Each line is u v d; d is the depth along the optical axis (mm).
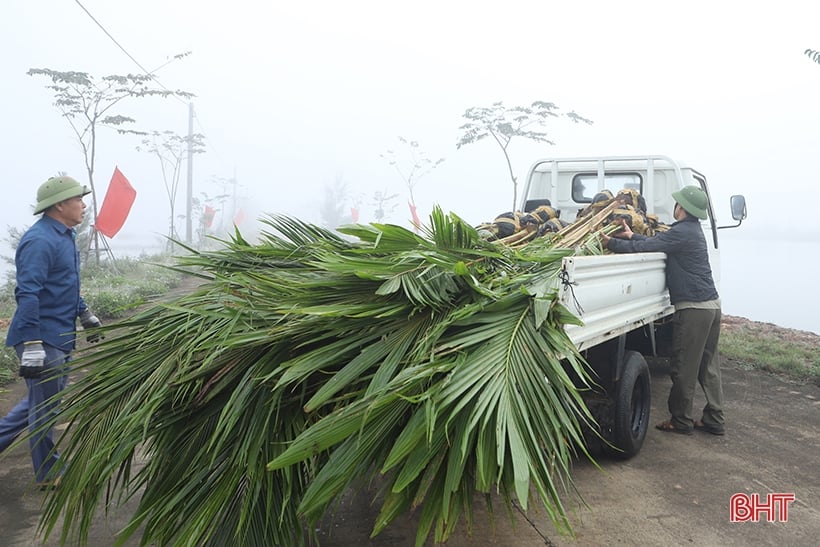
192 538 2453
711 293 5199
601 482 4352
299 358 2641
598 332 3939
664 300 5488
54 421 3191
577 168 7398
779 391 6871
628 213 5449
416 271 2979
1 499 3947
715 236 7613
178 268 3797
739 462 4785
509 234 5203
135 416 2770
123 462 2941
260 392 2770
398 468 2459
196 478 2699
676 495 4176
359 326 2791
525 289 2990
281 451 2662
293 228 4129
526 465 2312
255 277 3324
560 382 2727
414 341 2764
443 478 2424
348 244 4004
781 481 4453
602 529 3668
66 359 4121
